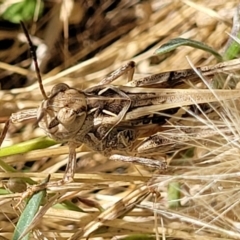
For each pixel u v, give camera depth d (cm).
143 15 11
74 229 8
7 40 11
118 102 8
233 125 8
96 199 9
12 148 8
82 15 11
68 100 7
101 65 11
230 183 8
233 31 9
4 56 11
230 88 8
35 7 11
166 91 8
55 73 10
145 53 10
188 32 11
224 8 10
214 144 8
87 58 11
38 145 8
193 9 11
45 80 10
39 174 8
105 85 8
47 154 8
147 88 8
